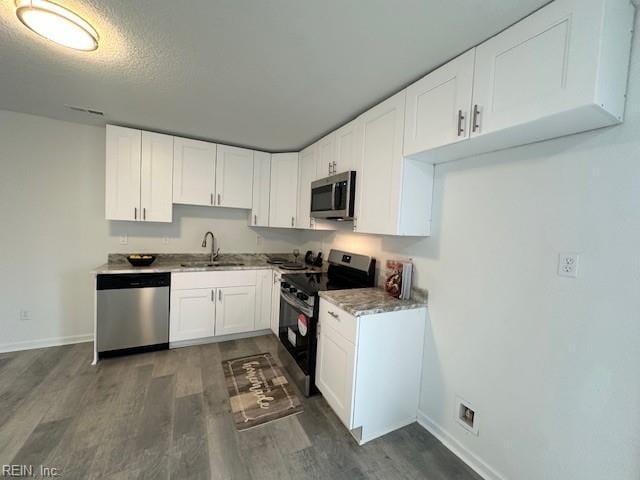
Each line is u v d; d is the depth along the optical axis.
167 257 3.31
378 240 2.44
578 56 0.97
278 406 2.04
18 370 2.34
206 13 1.21
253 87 1.86
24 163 2.64
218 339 3.12
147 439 1.66
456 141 1.39
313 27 1.27
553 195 1.28
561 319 1.25
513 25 1.17
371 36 1.32
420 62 1.50
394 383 1.85
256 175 3.39
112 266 2.81
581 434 1.18
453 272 1.75
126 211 2.75
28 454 1.51
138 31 1.34
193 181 3.04
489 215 1.55
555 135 1.24
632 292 1.05
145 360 2.61
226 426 1.81
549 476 1.27
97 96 2.09
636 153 1.04
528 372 1.36
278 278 3.07
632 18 1.03
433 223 1.89
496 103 1.22
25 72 1.76
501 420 1.47
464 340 1.67
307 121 2.42
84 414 1.84
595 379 1.14
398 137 1.76
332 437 1.78
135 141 2.76
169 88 1.92
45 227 2.75
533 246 1.35
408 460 1.63
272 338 3.26
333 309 1.93
